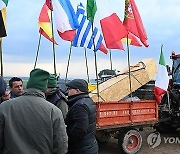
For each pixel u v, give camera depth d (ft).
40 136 8.50
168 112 28.99
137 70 26.32
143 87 29.04
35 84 9.07
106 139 25.44
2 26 15.48
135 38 28.35
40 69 9.28
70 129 11.91
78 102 12.07
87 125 11.79
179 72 30.07
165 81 24.38
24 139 8.43
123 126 22.35
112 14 22.90
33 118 8.57
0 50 18.98
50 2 23.98
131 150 23.44
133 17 23.65
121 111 22.30
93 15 23.32
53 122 8.75
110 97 24.09
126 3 23.59
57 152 8.80
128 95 26.13
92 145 12.21
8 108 8.66
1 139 8.52
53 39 24.41
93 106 12.48
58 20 23.06
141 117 23.75
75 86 12.47
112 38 22.88
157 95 24.61
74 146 12.01
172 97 29.32
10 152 8.30
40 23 26.37
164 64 24.40
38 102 8.82
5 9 20.94
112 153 23.94
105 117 21.17
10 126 8.43
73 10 23.70
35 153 8.39
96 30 28.32
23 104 8.71
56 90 14.11
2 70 19.11
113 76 27.50
